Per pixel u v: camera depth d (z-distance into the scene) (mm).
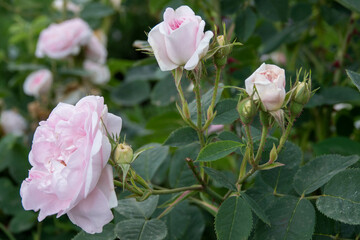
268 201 562
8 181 788
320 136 767
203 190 560
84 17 1156
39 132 513
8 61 1387
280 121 497
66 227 753
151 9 787
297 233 520
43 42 1153
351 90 691
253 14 713
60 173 487
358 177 520
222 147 518
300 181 546
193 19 507
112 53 2246
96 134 483
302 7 746
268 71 499
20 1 1306
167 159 751
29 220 765
